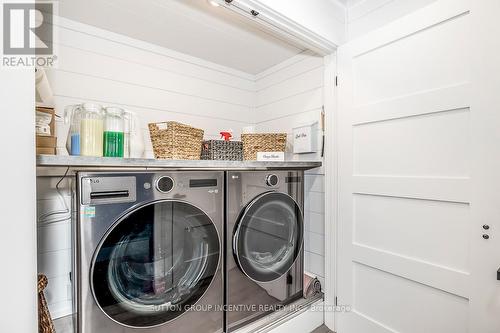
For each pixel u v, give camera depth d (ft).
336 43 5.62
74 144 3.50
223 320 4.66
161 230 3.93
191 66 7.30
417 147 4.33
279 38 6.31
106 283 3.45
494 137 3.49
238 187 4.84
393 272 4.65
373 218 5.00
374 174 4.96
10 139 2.66
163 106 6.80
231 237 4.74
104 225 3.43
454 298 3.89
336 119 5.83
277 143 5.81
